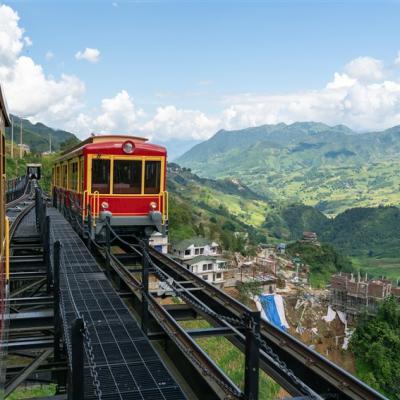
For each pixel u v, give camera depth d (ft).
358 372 150.71
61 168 63.52
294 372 17.57
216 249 240.12
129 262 39.34
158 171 39.78
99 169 38.27
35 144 555.69
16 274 33.22
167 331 19.29
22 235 49.37
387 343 153.48
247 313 12.63
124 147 38.58
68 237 46.50
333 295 222.69
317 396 11.70
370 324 159.74
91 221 37.99
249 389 12.44
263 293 209.67
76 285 28.55
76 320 10.97
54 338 20.68
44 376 27.04
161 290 26.58
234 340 20.52
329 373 15.76
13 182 108.17
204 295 26.53
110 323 21.79
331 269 319.47
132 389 15.40
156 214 39.06
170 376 16.44
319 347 166.40
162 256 37.37
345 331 179.22
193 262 207.62
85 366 16.98
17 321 21.72
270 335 19.60
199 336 18.62
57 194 72.74
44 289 36.86
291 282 245.04
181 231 254.27
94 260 35.81
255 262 266.36
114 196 38.60
